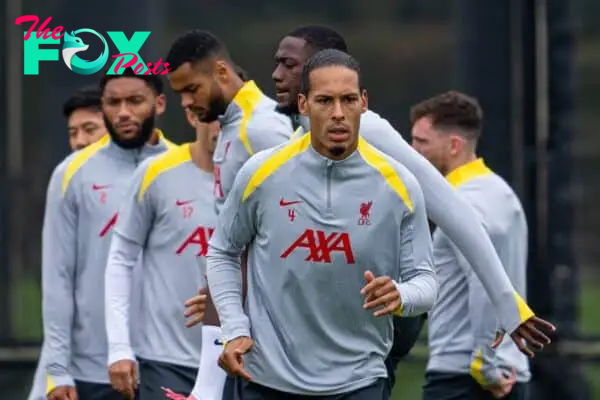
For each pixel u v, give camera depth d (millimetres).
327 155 17875
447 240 22562
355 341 18281
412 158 19375
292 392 18203
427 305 18141
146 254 23141
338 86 17609
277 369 18156
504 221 22500
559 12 26984
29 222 30422
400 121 37062
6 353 28891
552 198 27000
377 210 18000
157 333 22969
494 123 27156
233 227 18312
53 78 29453
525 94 27047
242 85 20922
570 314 26984
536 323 19531
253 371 18312
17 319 29484
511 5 27172
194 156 22922
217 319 20391
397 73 45188
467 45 27328
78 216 24688
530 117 27062
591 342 26922
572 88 27031
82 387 24938
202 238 22781
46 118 30422
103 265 24594
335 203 17938
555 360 26859
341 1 45531
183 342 22859
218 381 20359
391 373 20281
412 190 18141
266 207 18047
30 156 37312
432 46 45438
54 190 24719
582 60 49438
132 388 22547
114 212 24516
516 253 22688
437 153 23016
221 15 44344
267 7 44250
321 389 18172
